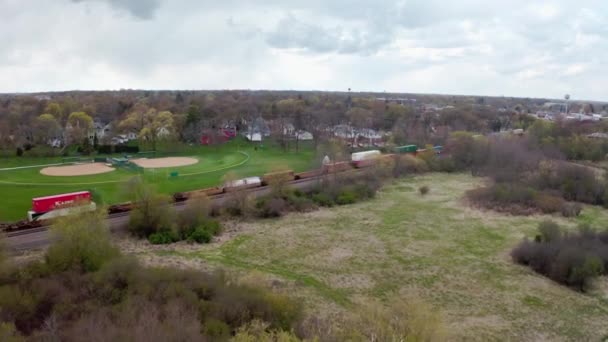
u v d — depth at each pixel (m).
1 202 64.88
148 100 187.50
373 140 139.62
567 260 46.16
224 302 29.86
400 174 97.38
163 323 24.86
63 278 33.88
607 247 50.50
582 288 44.47
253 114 161.75
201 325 26.05
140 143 122.12
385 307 37.72
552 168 87.31
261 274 43.19
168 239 53.47
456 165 103.38
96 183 78.94
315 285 43.31
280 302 31.66
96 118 161.88
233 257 50.09
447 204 74.88
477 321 37.41
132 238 54.19
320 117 149.75
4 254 37.00
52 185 76.88
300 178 87.38
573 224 64.94
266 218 65.56
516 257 51.00
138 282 32.31
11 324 24.45
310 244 55.28
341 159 93.12
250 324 27.03
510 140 107.19
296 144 125.94
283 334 25.11
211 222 58.03
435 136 134.25
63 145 118.56
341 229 61.38
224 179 72.00
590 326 37.50
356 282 44.66
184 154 117.62
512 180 86.81
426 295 42.19
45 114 121.81
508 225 64.38
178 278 34.00
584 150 107.38
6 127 111.06
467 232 61.12
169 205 57.41
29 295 30.20
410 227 62.78
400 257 51.78
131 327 24.05
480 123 157.75
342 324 32.56
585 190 77.75
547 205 71.06
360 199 77.12
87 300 30.05
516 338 35.03
